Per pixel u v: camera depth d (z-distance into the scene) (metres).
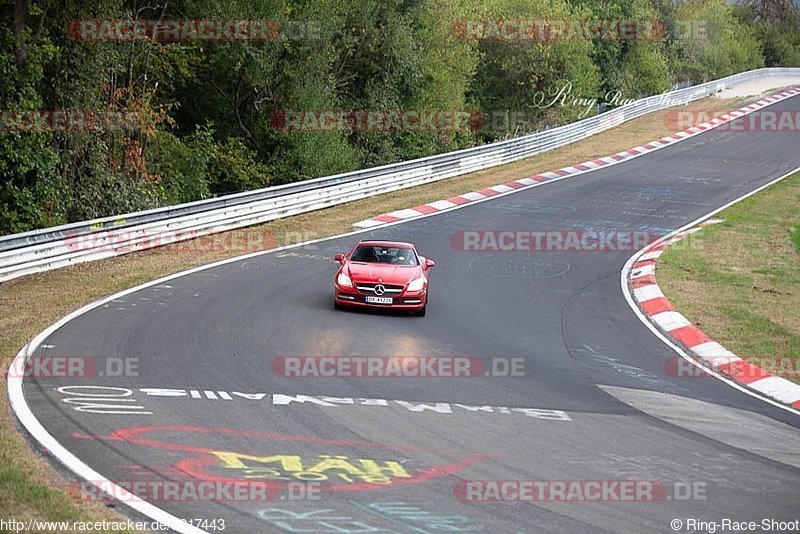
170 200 79.75
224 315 41.00
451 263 58.06
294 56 91.38
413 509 20.48
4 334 35.38
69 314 39.25
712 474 24.42
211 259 54.75
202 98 93.75
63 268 50.06
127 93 75.44
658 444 26.94
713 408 32.12
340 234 65.31
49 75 65.44
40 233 48.97
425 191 85.88
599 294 52.25
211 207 62.91
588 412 30.08
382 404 29.28
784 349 42.12
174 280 48.06
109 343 34.75
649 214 80.25
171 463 22.50
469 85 134.75
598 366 37.25
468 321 43.84
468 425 27.56
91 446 23.36
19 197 60.78
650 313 48.09
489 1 146.62
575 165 106.94
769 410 32.75
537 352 38.75
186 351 34.34
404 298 43.25
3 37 58.69
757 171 108.75
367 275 43.59
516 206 80.44
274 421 26.59
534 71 142.88
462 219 73.38
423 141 115.56
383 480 22.27
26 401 26.91
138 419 25.89
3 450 22.34
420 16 115.88
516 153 109.69
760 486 23.70
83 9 65.75
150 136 76.38
